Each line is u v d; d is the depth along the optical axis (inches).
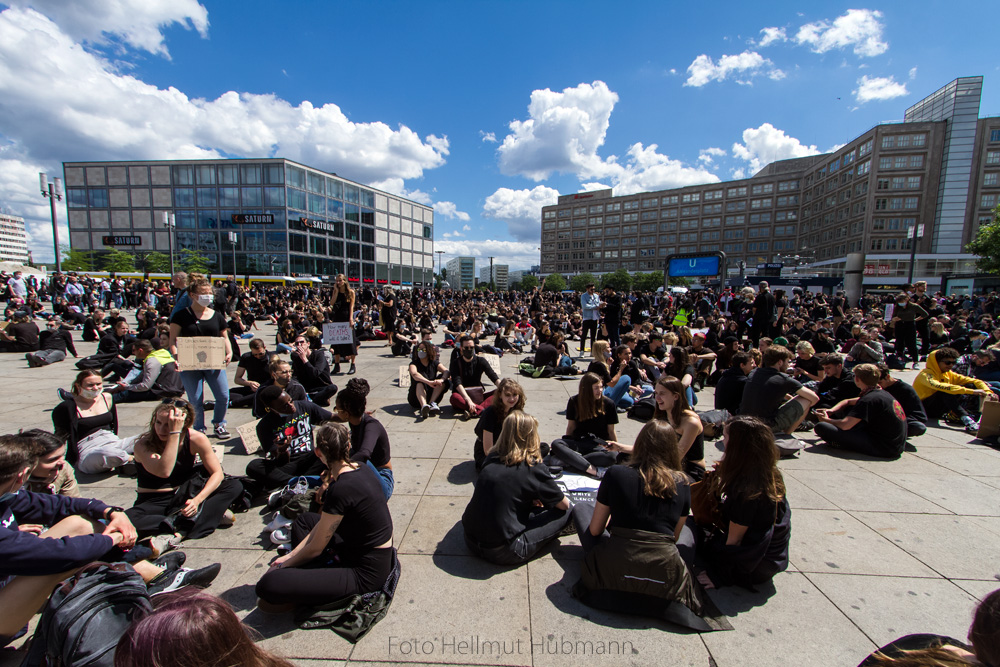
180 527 118.3
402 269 3292.3
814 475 166.1
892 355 395.2
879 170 2684.5
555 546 119.0
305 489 133.7
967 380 237.5
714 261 845.8
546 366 353.7
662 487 91.7
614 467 97.7
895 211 2669.8
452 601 96.0
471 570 107.3
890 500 146.0
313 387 258.8
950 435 215.2
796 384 190.2
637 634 87.1
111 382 281.9
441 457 179.2
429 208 3565.5
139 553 97.7
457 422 226.1
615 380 254.8
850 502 144.4
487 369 243.4
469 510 109.1
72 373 327.6
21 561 70.4
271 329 687.7
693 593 92.8
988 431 205.0
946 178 2556.6
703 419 211.8
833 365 232.1
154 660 37.5
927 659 49.0
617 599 92.6
